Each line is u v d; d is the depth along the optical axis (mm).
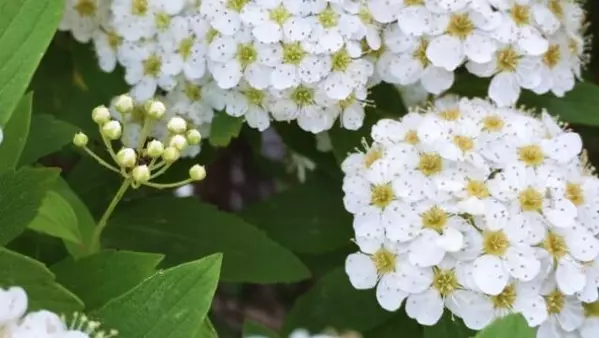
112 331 149
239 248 210
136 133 216
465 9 203
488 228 184
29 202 177
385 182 194
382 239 191
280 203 228
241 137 282
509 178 189
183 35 210
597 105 220
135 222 214
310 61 200
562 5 217
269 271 208
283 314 324
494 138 196
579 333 191
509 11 207
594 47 279
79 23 223
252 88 206
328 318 212
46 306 163
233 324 311
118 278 177
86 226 196
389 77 209
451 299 185
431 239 185
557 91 215
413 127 203
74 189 222
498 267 183
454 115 203
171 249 211
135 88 214
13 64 153
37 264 162
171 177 222
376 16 204
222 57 202
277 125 230
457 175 190
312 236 226
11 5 154
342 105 208
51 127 206
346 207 197
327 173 230
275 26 199
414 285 186
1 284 162
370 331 214
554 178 191
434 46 205
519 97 223
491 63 209
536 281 186
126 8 214
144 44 215
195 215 213
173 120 188
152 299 151
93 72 229
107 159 224
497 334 146
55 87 233
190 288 150
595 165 297
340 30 201
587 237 188
